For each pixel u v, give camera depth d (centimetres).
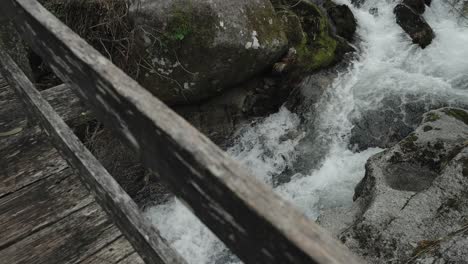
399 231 304
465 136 379
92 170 147
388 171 371
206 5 412
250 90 488
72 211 184
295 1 565
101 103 101
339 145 479
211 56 424
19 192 193
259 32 450
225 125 475
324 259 54
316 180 452
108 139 415
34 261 167
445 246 257
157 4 410
